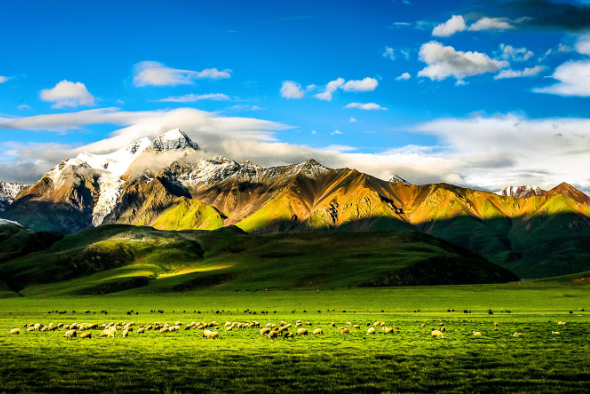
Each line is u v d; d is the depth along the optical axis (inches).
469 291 7381.9
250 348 2018.9
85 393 1311.5
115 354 1866.4
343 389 1347.2
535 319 3496.6
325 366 1632.6
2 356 1823.3
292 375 1507.1
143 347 2053.4
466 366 1640.0
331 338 2375.7
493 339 2309.3
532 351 1924.2
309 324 3218.5
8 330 2992.1
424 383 1402.6
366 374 1523.1
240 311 5044.3
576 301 5639.8
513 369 1578.5
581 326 2898.6
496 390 1334.9
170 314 4790.8
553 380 1428.4
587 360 1727.4
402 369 1588.3
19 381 1413.6
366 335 2511.1
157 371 1558.8
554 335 2455.7
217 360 1738.4
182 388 1353.3
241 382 1421.0
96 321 3902.6
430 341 2247.8
